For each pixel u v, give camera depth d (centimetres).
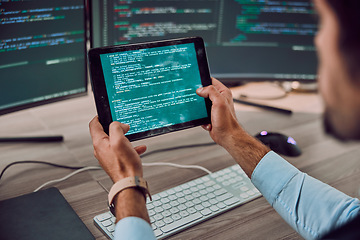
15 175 89
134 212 58
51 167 93
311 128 117
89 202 80
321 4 31
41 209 75
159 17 117
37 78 101
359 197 83
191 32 122
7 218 72
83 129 112
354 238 37
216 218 77
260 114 126
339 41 30
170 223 74
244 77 132
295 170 73
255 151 75
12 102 99
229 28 125
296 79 133
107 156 65
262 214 78
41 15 95
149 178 90
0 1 87
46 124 114
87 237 69
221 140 79
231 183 87
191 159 99
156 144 106
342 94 32
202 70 86
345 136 34
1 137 103
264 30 126
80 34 104
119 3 110
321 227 67
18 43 94
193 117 85
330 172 93
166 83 83
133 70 80
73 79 108
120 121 79
